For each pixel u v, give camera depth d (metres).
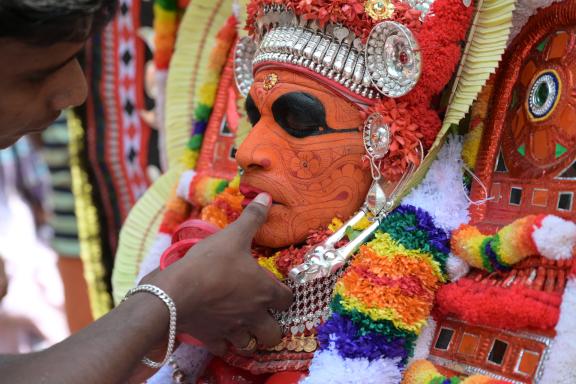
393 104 1.10
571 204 1.02
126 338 0.96
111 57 2.05
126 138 2.10
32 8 0.86
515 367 1.00
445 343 1.09
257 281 1.08
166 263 1.15
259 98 1.14
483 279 1.08
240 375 1.22
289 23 1.13
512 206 1.10
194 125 1.60
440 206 1.11
